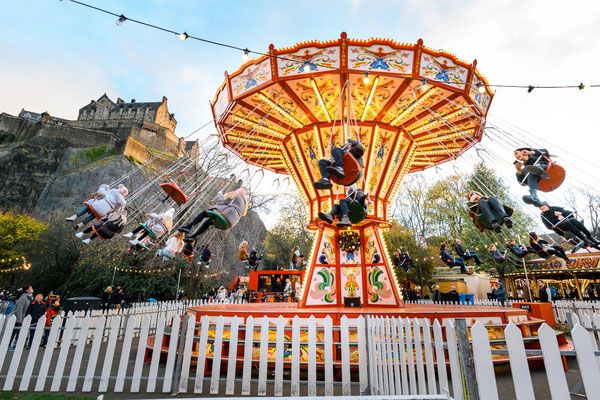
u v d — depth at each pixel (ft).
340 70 21.67
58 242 97.14
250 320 16.61
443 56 22.33
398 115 27.61
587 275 68.90
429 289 77.92
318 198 29.68
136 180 72.28
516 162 19.67
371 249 28.50
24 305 27.58
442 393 8.27
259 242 114.42
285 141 32.27
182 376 16.10
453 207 78.95
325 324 16.29
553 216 18.28
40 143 190.90
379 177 29.32
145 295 71.56
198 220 20.99
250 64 24.14
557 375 5.93
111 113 247.29
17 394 15.11
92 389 16.26
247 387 15.88
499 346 19.56
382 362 13.44
